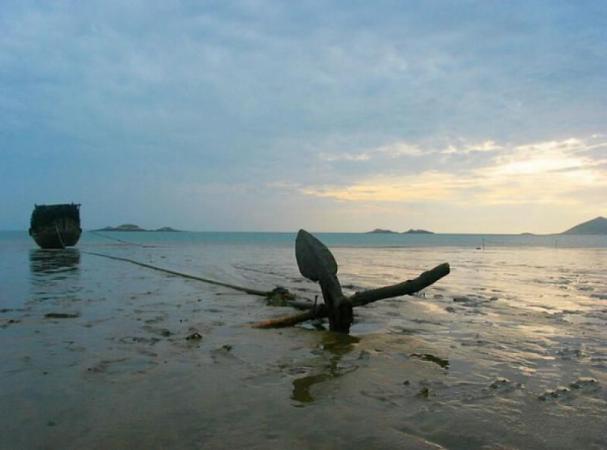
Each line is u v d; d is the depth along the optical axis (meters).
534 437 3.84
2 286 13.69
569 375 5.48
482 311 10.02
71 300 10.91
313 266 8.45
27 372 5.39
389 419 4.15
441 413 4.30
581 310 10.11
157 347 6.61
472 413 4.30
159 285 14.28
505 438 3.81
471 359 6.18
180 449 3.58
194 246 58.72
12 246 49.09
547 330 8.06
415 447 3.63
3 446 3.61
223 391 4.84
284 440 3.73
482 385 5.10
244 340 7.20
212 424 4.02
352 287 14.06
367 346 6.91
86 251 38.50
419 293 12.92
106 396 4.66
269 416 4.20
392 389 4.95
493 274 19.50
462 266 24.64
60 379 5.16
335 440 3.74
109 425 3.99
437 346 6.90
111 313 9.27
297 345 6.94
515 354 6.44
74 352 6.28
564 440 3.79
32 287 13.47
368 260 30.53
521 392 4.88
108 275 17.44
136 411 4.29
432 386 5.05
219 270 20.45
